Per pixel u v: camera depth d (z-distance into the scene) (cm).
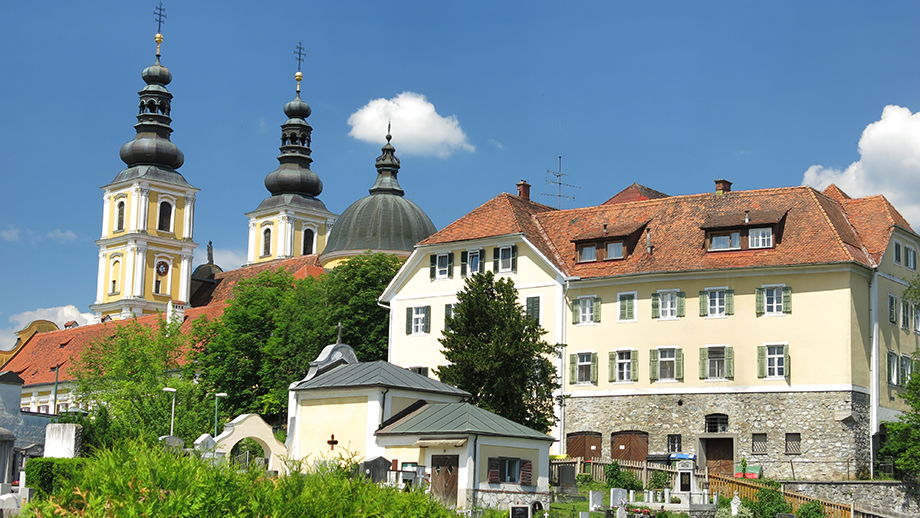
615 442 6681
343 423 5366
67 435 5656
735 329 6425
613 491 5000
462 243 7456
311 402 5528
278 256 16000
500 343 5744
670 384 6556
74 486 2941
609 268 6925
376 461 4856
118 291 14688
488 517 4244
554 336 7000
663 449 6506
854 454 6053
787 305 6316
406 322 7638
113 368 10112
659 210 7100
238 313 9106
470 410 4994
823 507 5259
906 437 6066
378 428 5222
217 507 2922
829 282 6241
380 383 5250
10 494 4703
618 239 6969
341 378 5506
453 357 5822
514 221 7356
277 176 16362
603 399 6762
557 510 4822
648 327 6688
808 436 6150
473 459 4691
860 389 6188
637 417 6625
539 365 5956
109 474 2942
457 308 5991
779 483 5506
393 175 13038
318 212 16312
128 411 7825
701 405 6444
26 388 12438
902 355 6688
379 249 12144
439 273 7569
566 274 7031
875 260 6456
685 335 6556
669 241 6825
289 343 8456
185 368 9556
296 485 3152
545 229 7488
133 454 3012
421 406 5359
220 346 9000
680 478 5422
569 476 5466
